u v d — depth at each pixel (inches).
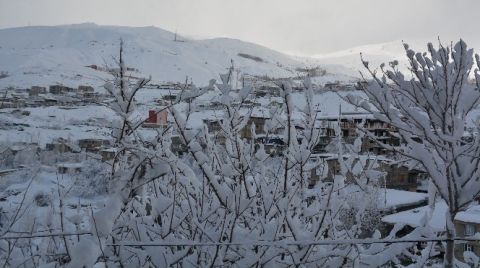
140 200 182.2
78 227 147.9
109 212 125.6
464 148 136.5
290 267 173.5
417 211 629.9
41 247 165.8
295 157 180.2
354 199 199.3
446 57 132.0
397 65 143.0
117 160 161.8
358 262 160.9
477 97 138.7
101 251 123.7
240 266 162.7
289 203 169.2
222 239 171.8
